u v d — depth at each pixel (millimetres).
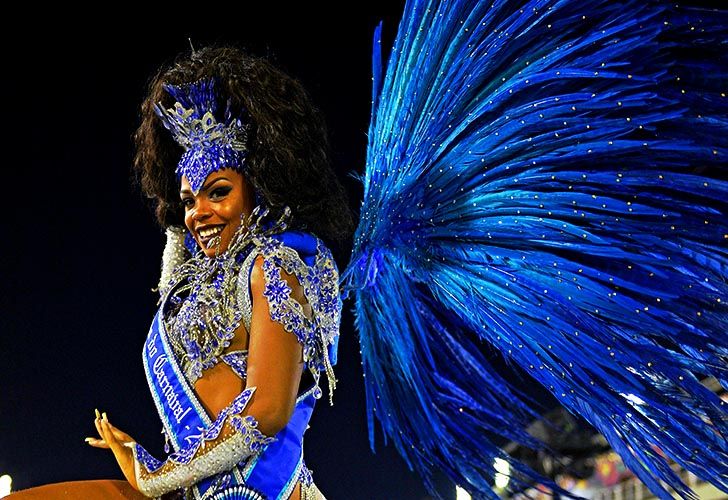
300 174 2395
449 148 2645
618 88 2391
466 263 2543
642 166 2363
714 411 2254
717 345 2262
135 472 2162
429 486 2680
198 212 2301
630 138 2445
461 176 2574
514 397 2680
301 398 2309
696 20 2391
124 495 2244
